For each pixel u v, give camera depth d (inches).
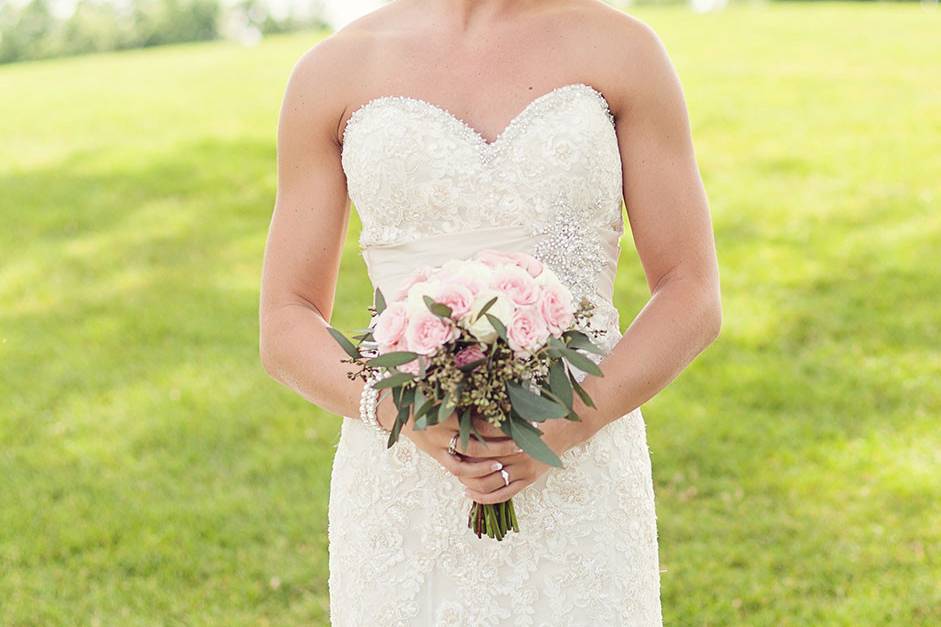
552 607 93.6
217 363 284.4
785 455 224.8
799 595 176.7
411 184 93.8
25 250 382.0
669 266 94.0
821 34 743.1
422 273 84.7
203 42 1555.1
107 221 410.9
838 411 245.4
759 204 393.7
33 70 847.1
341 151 99.3
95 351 297.6
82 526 207.5
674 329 90.9
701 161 454.6
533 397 79.9
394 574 96.0
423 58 96.8
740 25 805.9
